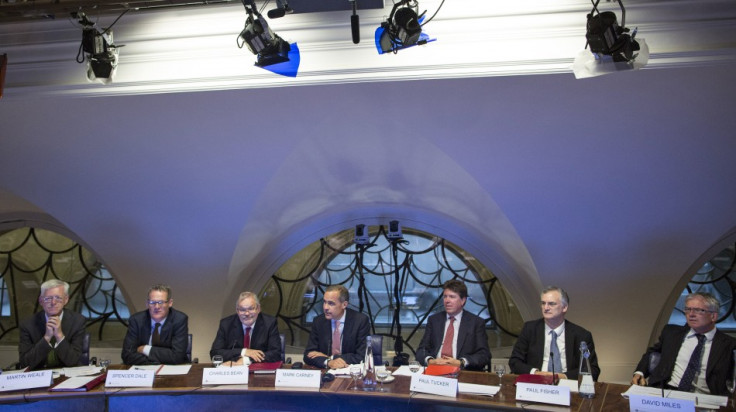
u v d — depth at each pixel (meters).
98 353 6.11
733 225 4.57
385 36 3.36
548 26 3.59
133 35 3.78
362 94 3.92
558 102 3.87
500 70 3.65
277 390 2.96
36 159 4.57
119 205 4.94
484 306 5.75
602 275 4.97
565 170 4.39
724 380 3.15
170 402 3.04
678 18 3.48
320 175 4.95
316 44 3.74
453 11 3.58
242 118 4.16
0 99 3.98
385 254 5.93
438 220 5.69
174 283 5.42
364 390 2.96
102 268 6.23
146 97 3.96
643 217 4.61
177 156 4.50
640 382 3.36
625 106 3.85
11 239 6.31
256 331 4.01
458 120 4.11
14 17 3.73
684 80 3.63
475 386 2.99
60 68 3.95
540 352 3.69
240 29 3.74
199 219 5.02
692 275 5.17
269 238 5.66
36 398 2.96
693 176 4.29
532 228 4.87
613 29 3.13
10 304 6.28
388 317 5.88
